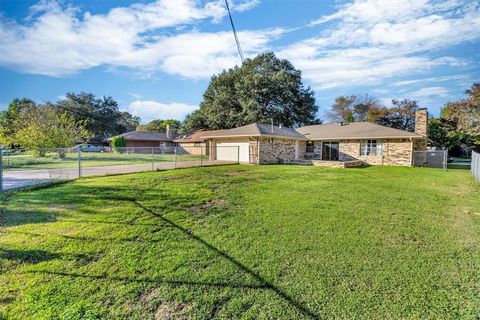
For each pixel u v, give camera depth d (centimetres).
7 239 401
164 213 536
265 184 888
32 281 298
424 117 1864
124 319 244
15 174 1074
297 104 3675
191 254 365
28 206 568
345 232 452
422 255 370
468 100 2455
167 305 263
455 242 418
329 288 291
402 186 921
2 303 263
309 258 358
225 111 3578
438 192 825
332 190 808
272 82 3453
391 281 304
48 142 1881
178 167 1373
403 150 1803
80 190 716
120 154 2639
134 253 364
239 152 1888
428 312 253
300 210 576
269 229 461
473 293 282
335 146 2142
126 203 598
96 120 4303
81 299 270
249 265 338
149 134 3662
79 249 371
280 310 256
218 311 256
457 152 3334
